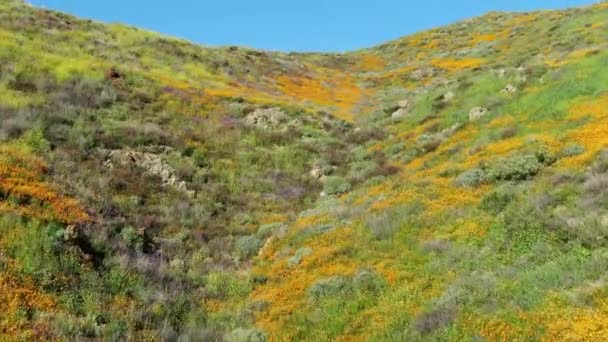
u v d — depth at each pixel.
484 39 81.06
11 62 33.16
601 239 11.91
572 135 20.41
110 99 32.19
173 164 26.11
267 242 19.77
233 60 60.66
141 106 33.56
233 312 14.12
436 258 14.11
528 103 27.95
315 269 15.65
